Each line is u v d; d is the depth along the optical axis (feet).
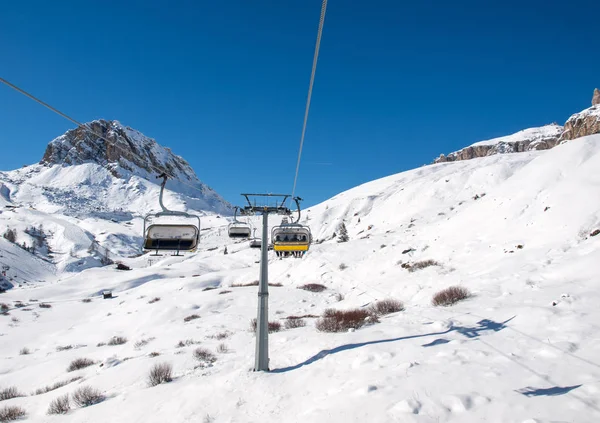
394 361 30.73
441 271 77.51
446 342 33.27
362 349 35.24
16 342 106.32
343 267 126.41
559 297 40.04
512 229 83.41
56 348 92.02
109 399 37.81
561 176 90.07
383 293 79.00
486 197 114.01
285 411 26.48
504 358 27.50
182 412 29.40
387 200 318.04
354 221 330.13
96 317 132.67
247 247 374.22
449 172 374.02
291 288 118.93
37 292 219.00
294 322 63.82
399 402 22.80
